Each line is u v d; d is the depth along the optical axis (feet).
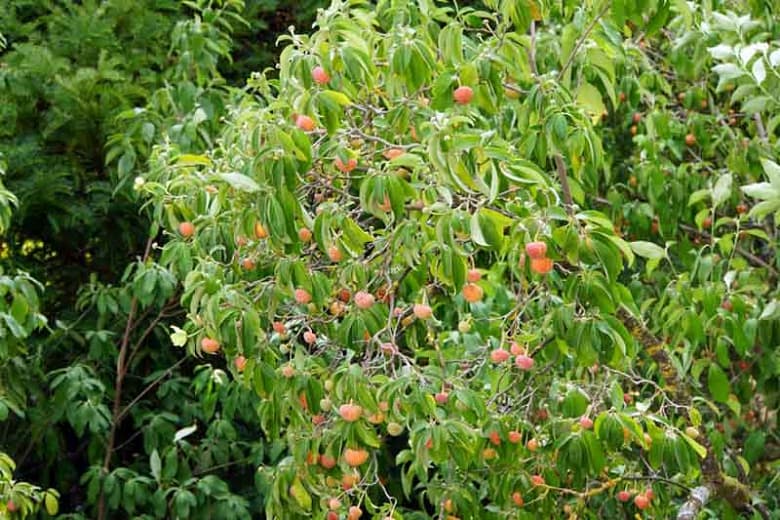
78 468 17.11
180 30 15.15
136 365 16.42
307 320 9.55
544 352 9.71
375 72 8.96
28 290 12.71
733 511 11.32
